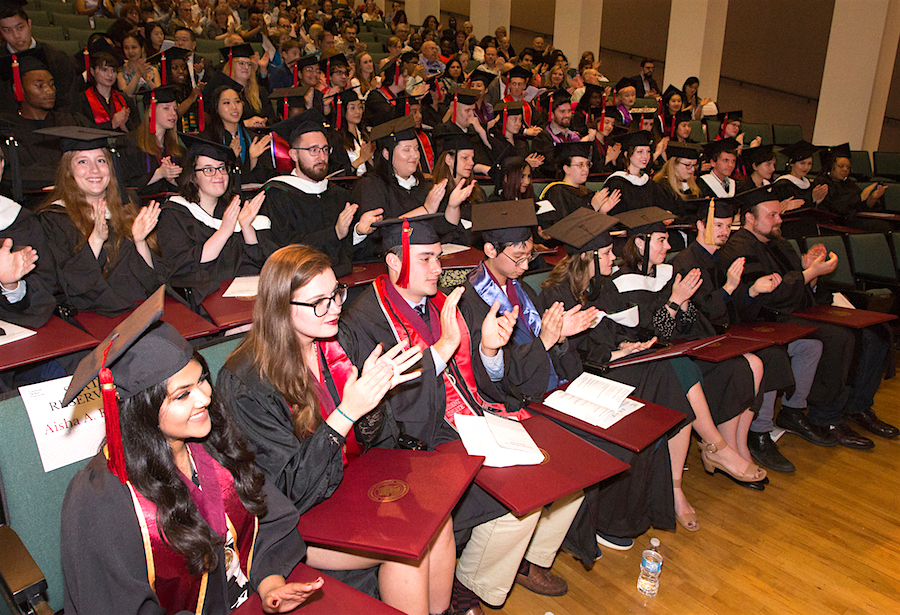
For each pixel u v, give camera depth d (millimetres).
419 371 1865
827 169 7039
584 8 12188
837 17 8953
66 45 7012
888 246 5191
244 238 3279
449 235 4324
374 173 4414
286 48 7227
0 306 2389
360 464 1938
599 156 7668
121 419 1350
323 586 1523
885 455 3801
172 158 4500
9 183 3594
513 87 8078
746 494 3352
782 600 2574
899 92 11039
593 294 3127
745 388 3291
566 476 1989
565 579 2686
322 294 1816
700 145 8086
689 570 2740
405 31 11289
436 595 2088
